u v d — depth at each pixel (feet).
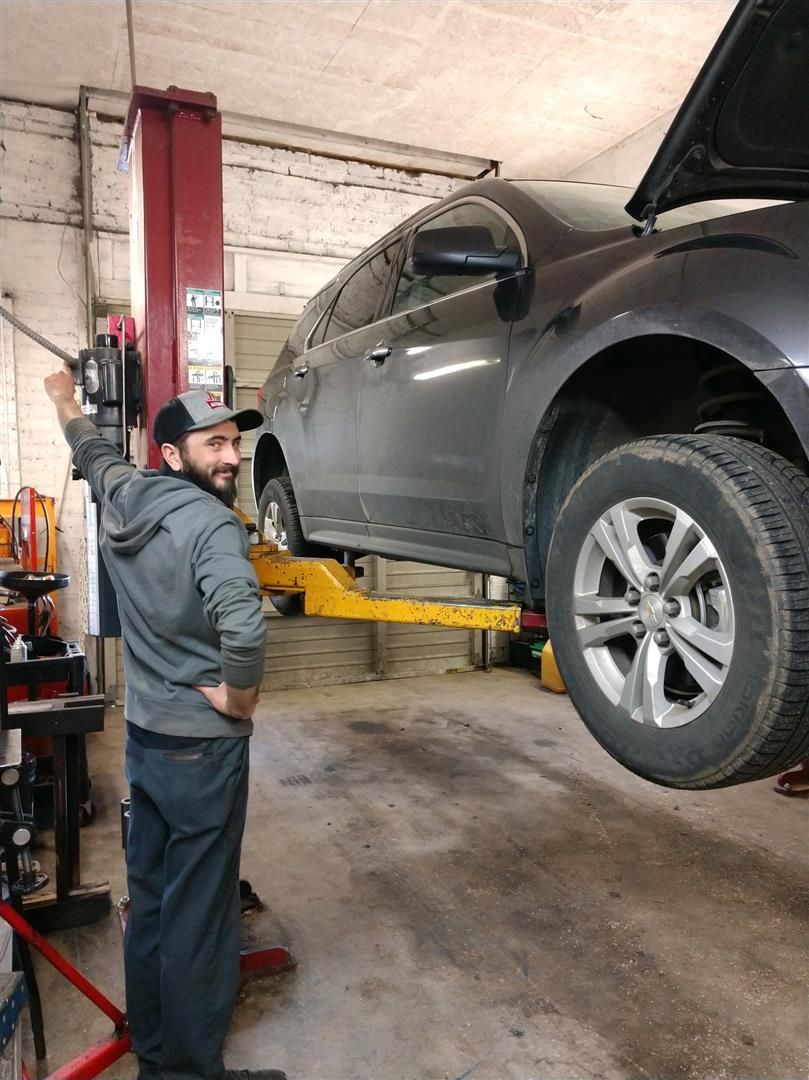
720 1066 6.36
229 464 6.70
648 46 16.43
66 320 19.24
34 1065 6.63
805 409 4.45
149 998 6.39
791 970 7.72
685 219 7.57
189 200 8.34
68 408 8.17
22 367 18.94
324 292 13.41
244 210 20.84
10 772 5.82
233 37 16.08
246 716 5.97
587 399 6.66
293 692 20.89
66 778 8.90
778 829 11.18
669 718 5.16
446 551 8.52
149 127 8.32
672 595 5.15
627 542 5.47
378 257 11.15
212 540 5.82
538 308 6.78
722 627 4.84
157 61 17.02
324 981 7.62
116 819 12.10
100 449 7.43
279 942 8.31
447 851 10.55
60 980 7.90
